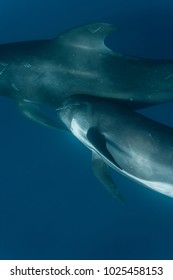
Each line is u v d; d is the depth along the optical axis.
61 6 13.23
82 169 12.72
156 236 12.43
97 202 12.63
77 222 12.56
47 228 12.55
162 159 10.16
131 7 13.17
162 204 12.52
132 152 10.41
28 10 13.23
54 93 11.48
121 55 11.33
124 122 10.63
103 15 13.15
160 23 13.13
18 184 12.82
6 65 11.49
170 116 12.64
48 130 12.88
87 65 11.22
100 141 10.40
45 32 13.20
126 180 12.62
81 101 11.13
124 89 11.22
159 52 13.05
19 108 12.09
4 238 12.48
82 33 11.12
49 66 11.31
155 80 11.23
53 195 12.73
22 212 12.67
